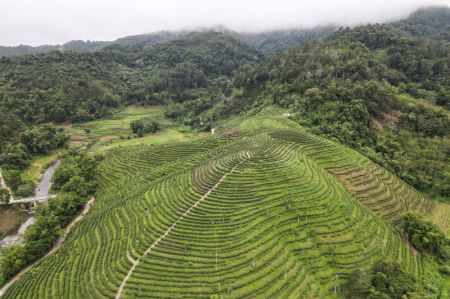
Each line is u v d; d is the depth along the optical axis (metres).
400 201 80.94
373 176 86.56
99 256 58.62
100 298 48.78
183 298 46.91
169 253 54.84
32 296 52.31
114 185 93.50
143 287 49.25
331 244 59.06
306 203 66.25
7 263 61.34
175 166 90.88
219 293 47.38
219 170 74.50
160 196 72.56
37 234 68.62
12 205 89.69
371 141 106.94
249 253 53.91
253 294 47.69
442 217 82.25
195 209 63.72
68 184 89.19
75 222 78.56
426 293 54.19
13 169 109.94
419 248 65.62
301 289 50.12
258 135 96.94
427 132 111.38
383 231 66.94
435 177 95.69
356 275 51.41
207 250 54.59
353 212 68.38
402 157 100.25
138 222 65.31
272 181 70.06
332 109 113.94
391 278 51.22
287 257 54.69
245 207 63.16
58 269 57.84
